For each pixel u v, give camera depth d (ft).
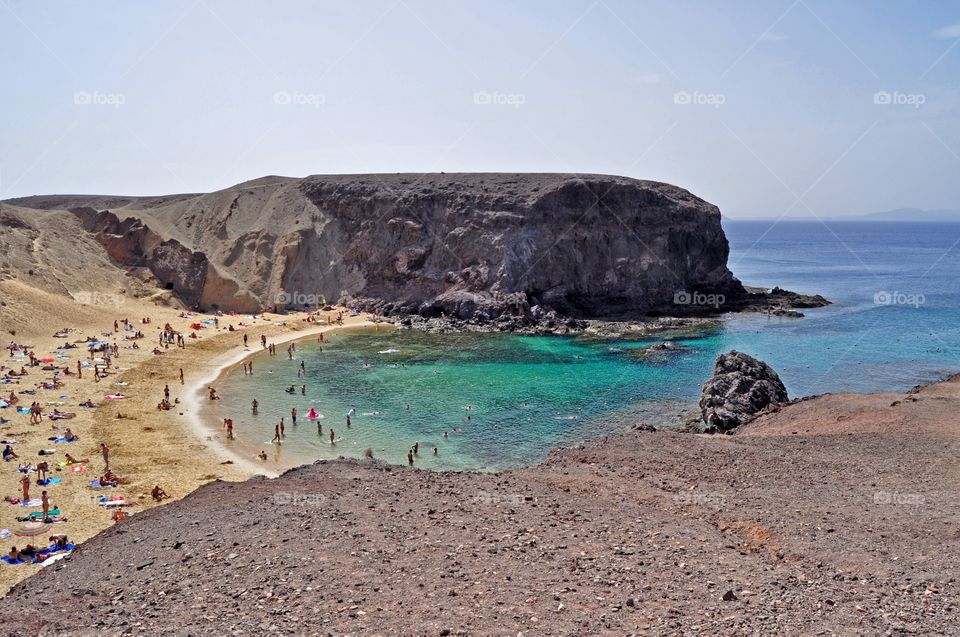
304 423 152.56
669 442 98.07
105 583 51.37
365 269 319.88
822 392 178.70
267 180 408.05
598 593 46.62
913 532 59.57
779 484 77.46
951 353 223.51
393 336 258.16
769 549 58.34
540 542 57.31
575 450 96.53
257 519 63.98
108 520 97.40
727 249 342.44
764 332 264.11
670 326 276.82
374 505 68.08
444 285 299.58
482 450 136.36
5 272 230.27
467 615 42.98
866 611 43.47
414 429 149.28
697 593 46.52
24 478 108.58
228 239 326.24
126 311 252.83
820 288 426.10
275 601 45.88
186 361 204.85
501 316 278.05
